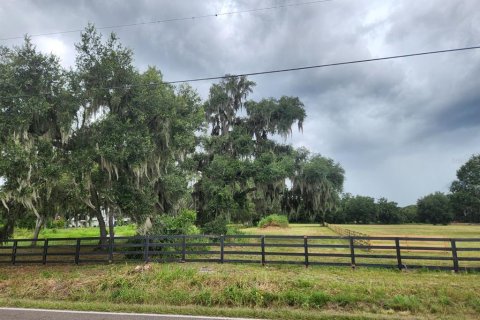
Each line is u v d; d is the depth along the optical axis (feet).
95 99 48.11
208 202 83.76
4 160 39.50
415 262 46.37
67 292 30.96
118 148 45.83
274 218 118.52
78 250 45.96
